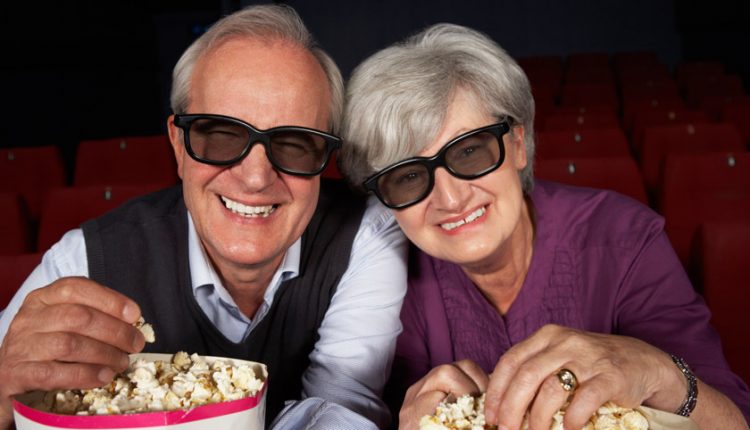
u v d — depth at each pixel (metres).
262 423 0.74
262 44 1.06
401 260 1.35
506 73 1.18
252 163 1.04
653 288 1.31
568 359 0.82
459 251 1.20
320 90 1.09
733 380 1.18
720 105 6.47
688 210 3.04
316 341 1.35
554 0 11.29
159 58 13.42
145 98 12.77
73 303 0.80
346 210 1.40
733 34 10.61
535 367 0.81
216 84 1.05
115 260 1.32
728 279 1.79
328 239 1.34
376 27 10.93
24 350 0.77
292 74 1.05
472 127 1.15
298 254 1.29
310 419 0.86
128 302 0.80
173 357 0.83
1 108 9.51
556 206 1.40
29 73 9.92
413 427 0.89
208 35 1.09
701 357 1.22
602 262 1.35
